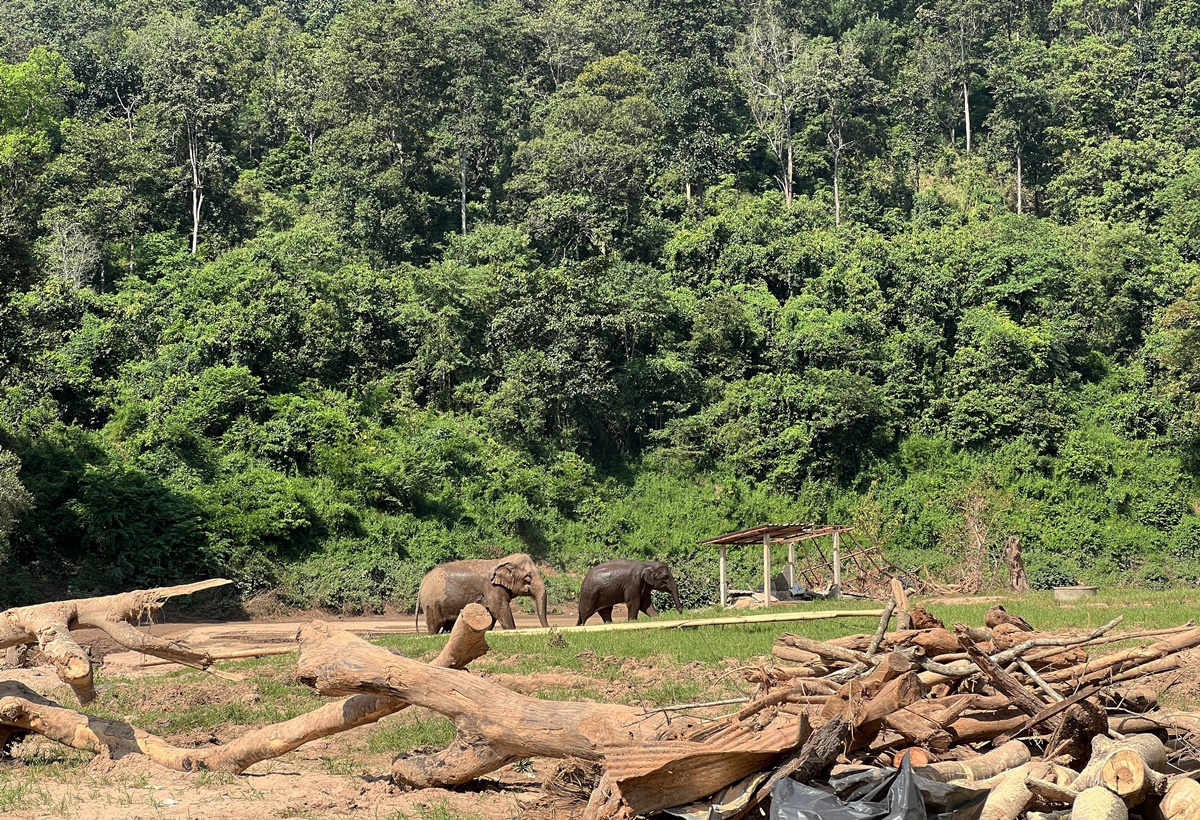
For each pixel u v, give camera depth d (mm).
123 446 44594
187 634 27875
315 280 56375
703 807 7961
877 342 60844
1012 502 54375
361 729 12820
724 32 91438
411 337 57750
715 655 17156
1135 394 60094
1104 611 22344
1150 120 85688
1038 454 56906
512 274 59344
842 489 55750
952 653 10375
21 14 96625
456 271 61156
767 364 60375
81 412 47531
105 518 38562
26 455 41219
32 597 35469
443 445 50969
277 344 52344
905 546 52969
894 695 7938
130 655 20312
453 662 10328
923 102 91000
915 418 58656
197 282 55562
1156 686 13609
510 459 52719
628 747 7961
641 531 52656
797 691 9266
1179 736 9586
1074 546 53312
